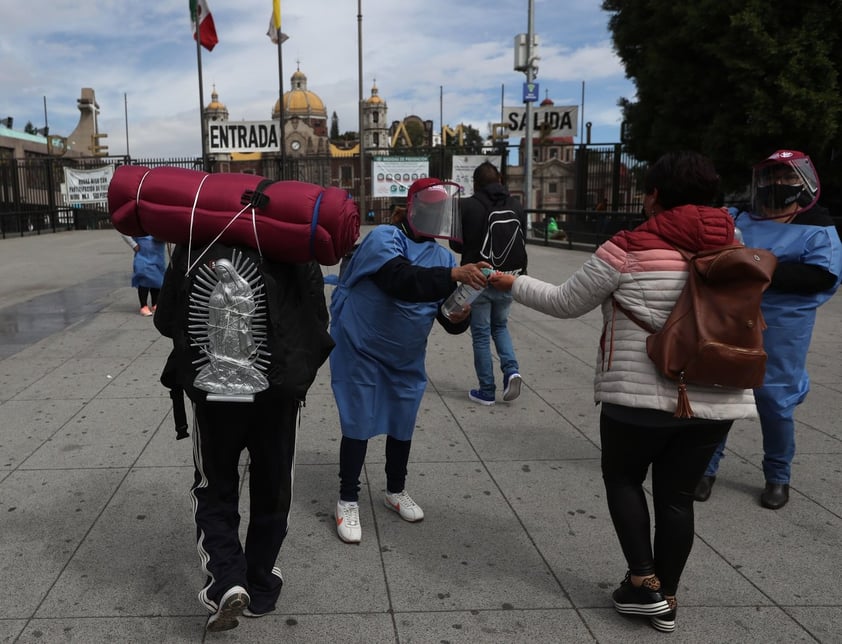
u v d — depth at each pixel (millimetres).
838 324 7789
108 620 2455
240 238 2082
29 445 4086
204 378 2109
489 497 3512
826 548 3021
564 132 23453
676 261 2232
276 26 28938
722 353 2094
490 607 2580
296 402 2420
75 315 8250
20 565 2803
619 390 2285
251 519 2451
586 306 2381
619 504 2422
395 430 3154
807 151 13727
